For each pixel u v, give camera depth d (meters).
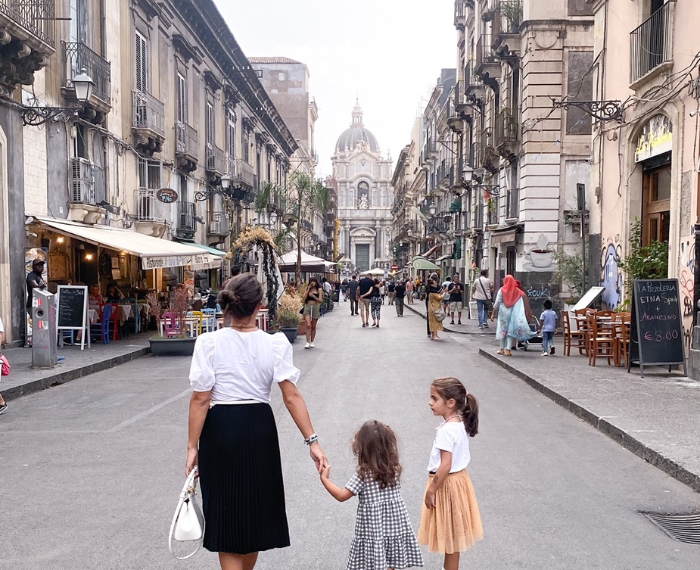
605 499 5.66
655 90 13.60
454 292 26.06
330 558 4.48
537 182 22.55
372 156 137.12
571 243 22.53
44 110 16.02
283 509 3.67
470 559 4.46
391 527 3.62
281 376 3.62
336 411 9.12
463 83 37.38
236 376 3.57
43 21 16.22
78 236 16.08
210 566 4.36
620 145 15.77
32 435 7.83
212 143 32.81
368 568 3.59
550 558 4.48
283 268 33.25
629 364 12.19
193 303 19.12
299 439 7.59
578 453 7.11
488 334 21.95
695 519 5.23
